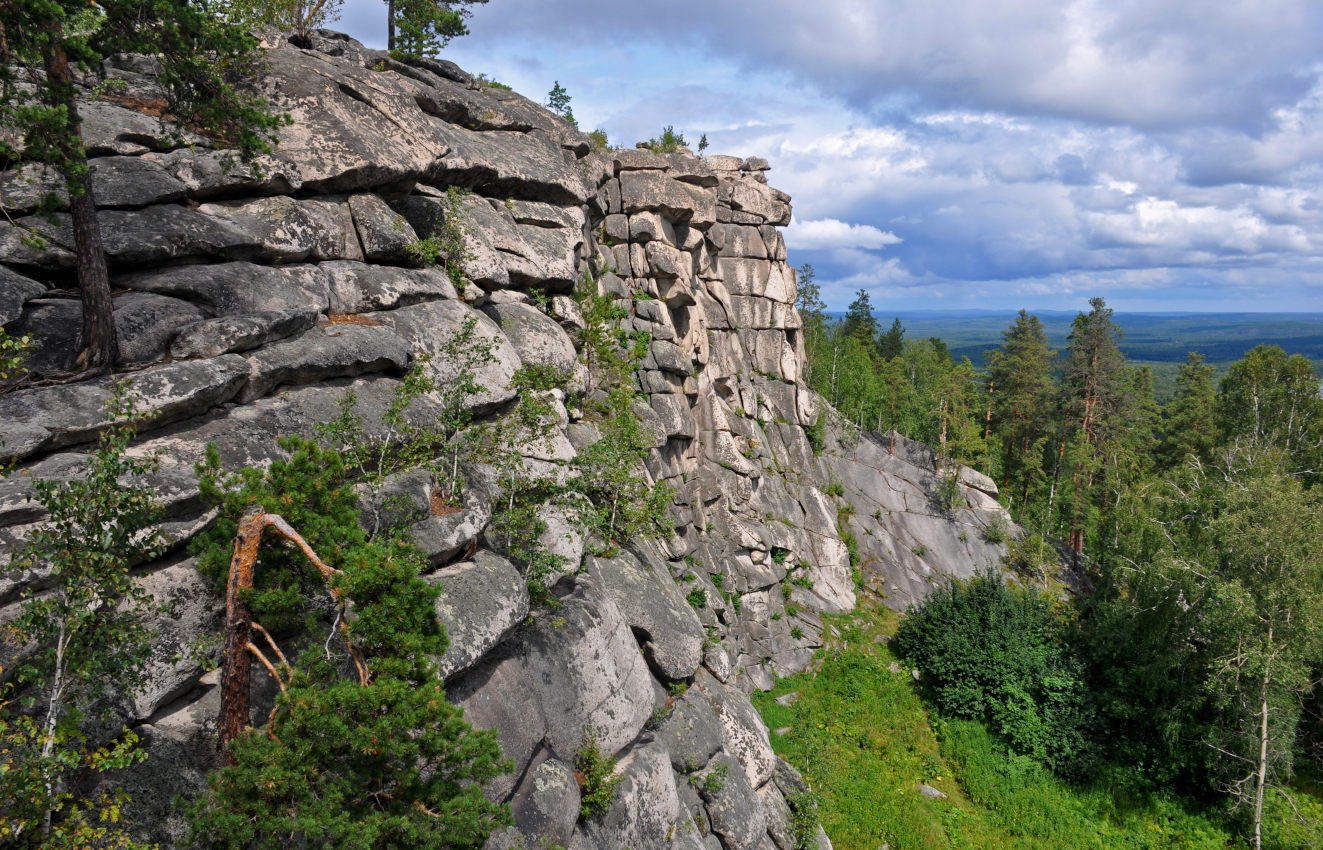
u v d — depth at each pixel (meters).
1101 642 33.94
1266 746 27.62
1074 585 47.41
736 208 45.41
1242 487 30.62
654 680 19.30
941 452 52.44
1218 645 28.72
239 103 13.04
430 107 24.36
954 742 31.75
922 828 26.31
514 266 22.11
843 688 34.09
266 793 7.95
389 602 9.09
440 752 8.86
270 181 16.39
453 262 19.95
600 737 15.30
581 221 27.06
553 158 26.72
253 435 11.97
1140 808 29.02
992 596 36.56
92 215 11.30
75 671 8.37
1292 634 26.91
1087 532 55.62
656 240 34.84
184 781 9.59
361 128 18.58
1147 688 30.97
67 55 10.71
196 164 15.73
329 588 9.38
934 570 45.22
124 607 9.38
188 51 12.12
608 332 25.34
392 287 17.19
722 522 36.38
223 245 14.70
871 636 38.44
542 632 14.98
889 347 107.94
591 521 17.28
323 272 16.31
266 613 9.59
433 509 13.84
